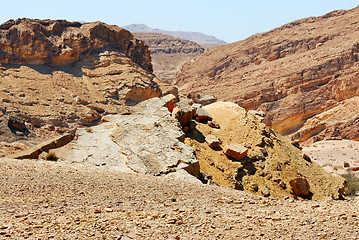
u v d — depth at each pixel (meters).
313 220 8.86
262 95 120.56
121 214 8.74
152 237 7.33
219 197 11.96
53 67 81.62
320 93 115.62
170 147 20.44
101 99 77.75
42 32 83.75
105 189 11.61
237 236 7.69
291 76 120.75
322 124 101.00
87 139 21.23
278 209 10.57
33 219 7.96
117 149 20.23
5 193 10.07
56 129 63.44
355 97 107.31
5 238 6.76
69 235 7.09
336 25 151.25
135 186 12.58
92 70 84.69
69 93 75.19
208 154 22.59
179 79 178.50
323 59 123.56
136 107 25.06
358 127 94.00
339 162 53.78
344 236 7.77
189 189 13.10
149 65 103.19
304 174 24.39
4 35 77.69
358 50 121.19
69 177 13.02
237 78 148.50
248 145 24.20
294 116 113.50
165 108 24.45
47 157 19.30
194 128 24.62
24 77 74.06
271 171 22.89
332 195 23.73
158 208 9.66
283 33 164.12
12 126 33.66
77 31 88.00
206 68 170.88
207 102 96.00
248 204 11.23
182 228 8.00
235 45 178.25
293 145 28.94
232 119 26.47
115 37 93.81
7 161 15.58
